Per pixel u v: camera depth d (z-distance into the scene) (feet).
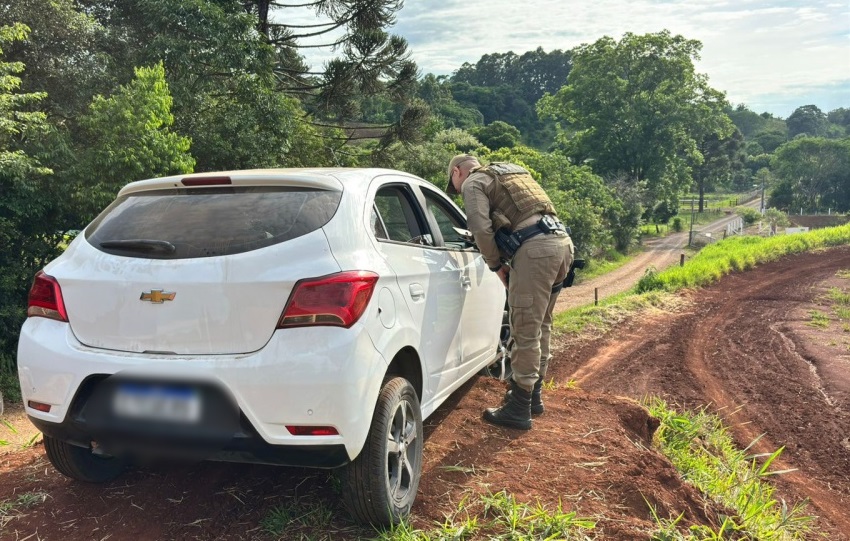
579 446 12.10
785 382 30.50
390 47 60.39
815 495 18.89
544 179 147.74
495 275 14.61
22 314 30.55
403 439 9.01
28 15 37.99
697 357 35.55
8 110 30.63
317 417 7.33
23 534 8.73
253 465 10.79
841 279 67.87
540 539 8.69
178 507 9.45
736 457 17.78
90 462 9.81
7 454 12.15
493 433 12.46
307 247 7.91
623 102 221.66
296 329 7.52
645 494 10.46
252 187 8.84
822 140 354.74
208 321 7.65
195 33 44.55
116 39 45.57
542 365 13.71
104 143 31.78
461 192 12.69
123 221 8.84
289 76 65.92
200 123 46.96
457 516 9.22
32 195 30.86
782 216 262.26
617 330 42.55
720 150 334.65
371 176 10.11
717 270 69.21
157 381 7.69
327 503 9.44
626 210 179.93
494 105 512.22
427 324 10.09
